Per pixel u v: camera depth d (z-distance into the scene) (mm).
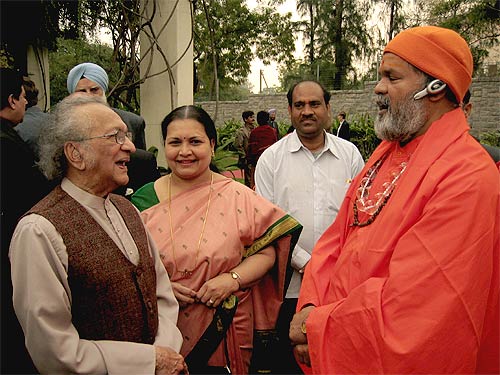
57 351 1558
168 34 5727
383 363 1526
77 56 10906
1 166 2258
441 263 1511
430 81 1760
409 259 1553
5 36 6973
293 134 2871
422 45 1750
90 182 1728
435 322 1482
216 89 6070
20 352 2066
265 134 8188
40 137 1738
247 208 2225
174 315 1941
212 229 2150
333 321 1669
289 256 2293
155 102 5891
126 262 1721
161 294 1946
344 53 23719
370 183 1957
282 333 2523
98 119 1706
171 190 2283
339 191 2748
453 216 1533
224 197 2236
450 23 16547
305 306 1932
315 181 2758
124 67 6000
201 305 2078
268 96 20953
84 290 1643
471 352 1505
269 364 2342
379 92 1844
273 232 2225
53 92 11797
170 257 2109
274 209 2256
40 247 1569
